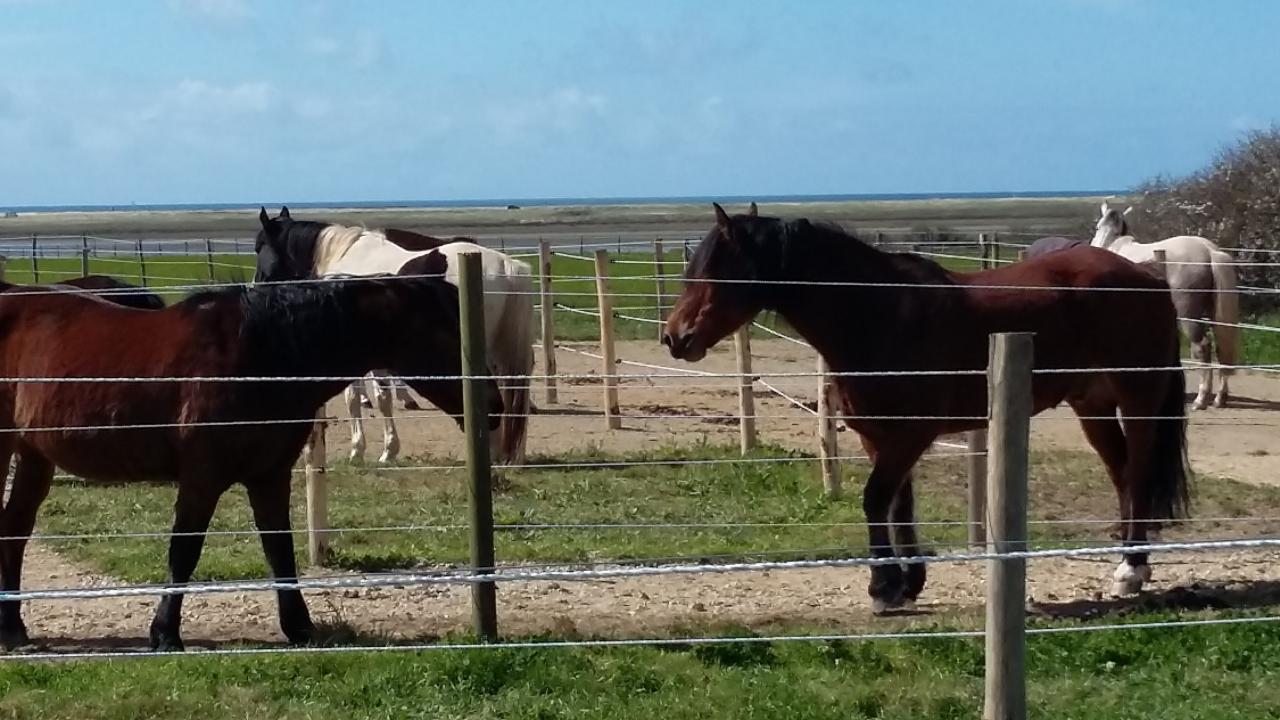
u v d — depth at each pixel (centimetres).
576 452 1288
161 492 1138
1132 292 801
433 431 1454
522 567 856
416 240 1312
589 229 7231
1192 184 2472
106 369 690
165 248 4494
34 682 601
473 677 587
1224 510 1041
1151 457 811
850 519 1013
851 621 725
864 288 768
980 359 772
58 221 11550
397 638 684
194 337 684
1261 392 1678
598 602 779
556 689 580
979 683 587
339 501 1093
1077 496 1105
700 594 797
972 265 2697
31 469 730
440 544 942
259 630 731
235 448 674
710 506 1066
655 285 2828
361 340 704
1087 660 623
